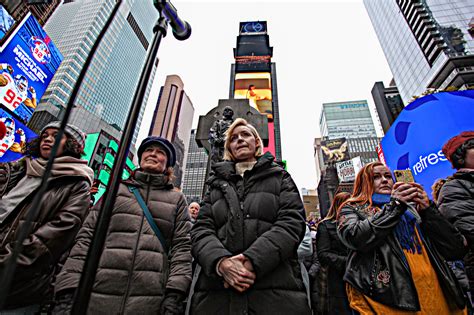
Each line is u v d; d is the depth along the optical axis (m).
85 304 0.75
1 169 2.40
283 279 1.75
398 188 1.97
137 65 102.62
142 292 1.90
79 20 74.12
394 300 1.77
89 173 2.45
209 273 1.69
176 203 2.52
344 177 30.55
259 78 26.95
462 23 42.31
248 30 32.59
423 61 44.25
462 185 2.34
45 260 1.83
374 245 1.91
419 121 6.61
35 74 9.02
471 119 5.82
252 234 1.88
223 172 2.28
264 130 5.75
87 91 71.88
